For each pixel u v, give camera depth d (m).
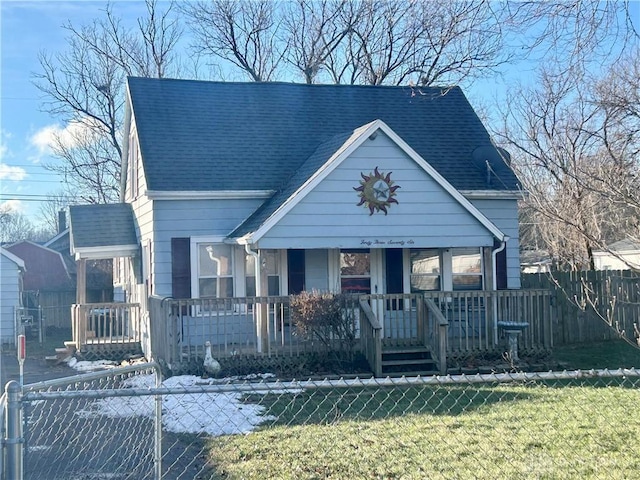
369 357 13.45
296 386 4.88
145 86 18.95
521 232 26.34
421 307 14.12
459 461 6.68
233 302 13.52
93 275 31.28
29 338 25.45
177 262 15.99
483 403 9.26
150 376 13.09
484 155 18.34
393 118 19.78
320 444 7.51
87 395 4.64
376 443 7.45
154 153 16.89
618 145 8.76
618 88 11.54
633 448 7.04
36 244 36.53
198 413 9.63
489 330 14.52
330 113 19.56
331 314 13.19
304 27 34.28
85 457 7.39
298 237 14.29
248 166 17.16
